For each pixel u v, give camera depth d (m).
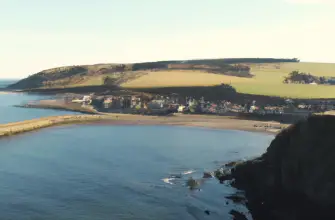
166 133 107.12
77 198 44.94
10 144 82.62
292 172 41.28
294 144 43.34
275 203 39.94
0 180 52.28
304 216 35.62
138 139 94.06
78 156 69.94
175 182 51.84
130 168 60.25
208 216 38.88
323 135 40.97
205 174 55.16
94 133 104.94
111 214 39.75
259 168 47.00
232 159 68.12
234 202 42.47
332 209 34.88
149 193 46.84
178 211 40.50
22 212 40.03
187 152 75.44
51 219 38.31
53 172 57.25
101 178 53.91
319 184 37.38
